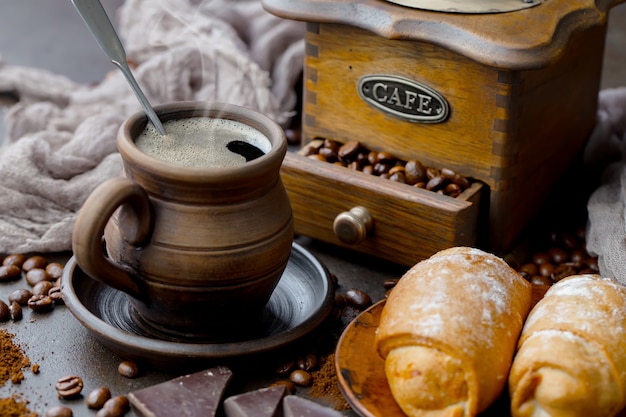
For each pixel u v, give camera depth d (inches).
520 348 24.4
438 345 23.7
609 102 35.3
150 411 24.1
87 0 25.9
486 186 29.4
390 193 28.9
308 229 30.5
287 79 36.4
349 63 30.2
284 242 25.9
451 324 23.8
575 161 33.0
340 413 24.5
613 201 30.5
